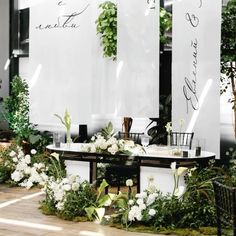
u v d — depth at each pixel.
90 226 4.98
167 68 8.30
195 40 6.74
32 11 8.50
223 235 4.57
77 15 8.22
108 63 8.57
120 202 5.16
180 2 6.80
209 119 6.68
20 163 6.73
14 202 6.13
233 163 6.53
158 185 5.48
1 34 10.09
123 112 7.57
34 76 8.59
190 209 5.00
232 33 7.14
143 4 7.31
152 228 4.86
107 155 5.71
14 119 9.16
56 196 5.39
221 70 7.31
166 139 7.66
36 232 4.75
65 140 9.24
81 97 8.31
